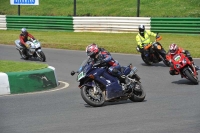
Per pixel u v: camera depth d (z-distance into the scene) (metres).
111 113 21.38
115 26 66.25
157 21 62.50
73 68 39.09
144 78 33.62
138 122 19.25
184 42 55.81
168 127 18.23
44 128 18.31
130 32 65.06
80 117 20.48
